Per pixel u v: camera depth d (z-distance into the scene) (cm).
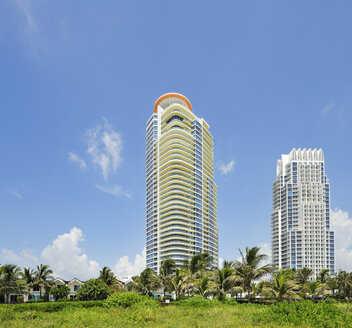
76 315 3344
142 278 8756
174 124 16375
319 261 18800
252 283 7250
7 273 7825
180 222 14488
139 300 4325
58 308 4862
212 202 17850
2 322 3134
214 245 17588
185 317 3425
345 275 9938
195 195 15875
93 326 2806
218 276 5750
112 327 2800
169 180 15588
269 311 3344
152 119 17688
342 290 10375
